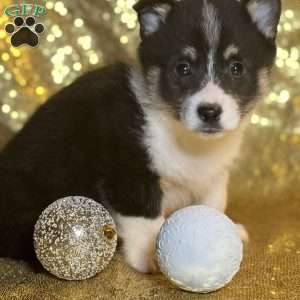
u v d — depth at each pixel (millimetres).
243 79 616
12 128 877
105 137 634
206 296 535
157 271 609
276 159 913
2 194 673
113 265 603
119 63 692
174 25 622
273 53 646
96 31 874
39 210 666
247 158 915
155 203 634
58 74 876
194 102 583
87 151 651
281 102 904
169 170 638
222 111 577
